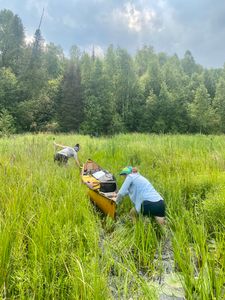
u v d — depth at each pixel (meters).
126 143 14.88
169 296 3.86
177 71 70.56
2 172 6.96
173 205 6.36
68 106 45.12
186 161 9.70
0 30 50.59
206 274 3.86
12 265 3.73
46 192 5.95
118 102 56.28
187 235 5.09
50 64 63.34
